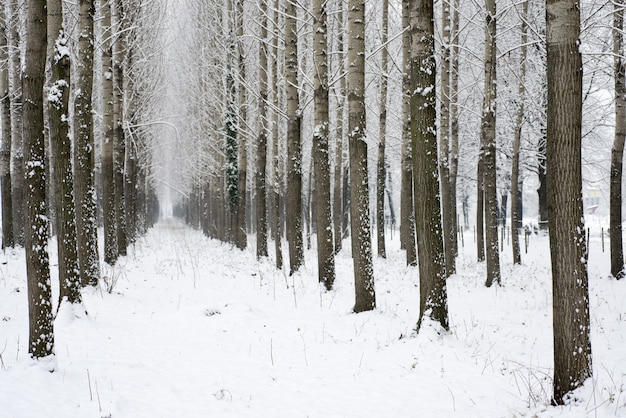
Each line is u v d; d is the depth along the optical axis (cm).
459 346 734
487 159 1352
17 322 818
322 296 1126
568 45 472
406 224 1717
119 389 572
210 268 1661
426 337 739
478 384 593
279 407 538
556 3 476
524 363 679
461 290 1324
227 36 2134
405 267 1712
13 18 1627
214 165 3188
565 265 483
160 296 1153
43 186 606
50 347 612
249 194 3916
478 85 1992
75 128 1055
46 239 614
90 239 1066
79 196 1062
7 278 1238
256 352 730
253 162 2870
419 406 535
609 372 640
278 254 1658
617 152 1362
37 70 590
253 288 1288
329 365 671
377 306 1054
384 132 1917
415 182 778
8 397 517
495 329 895
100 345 734
